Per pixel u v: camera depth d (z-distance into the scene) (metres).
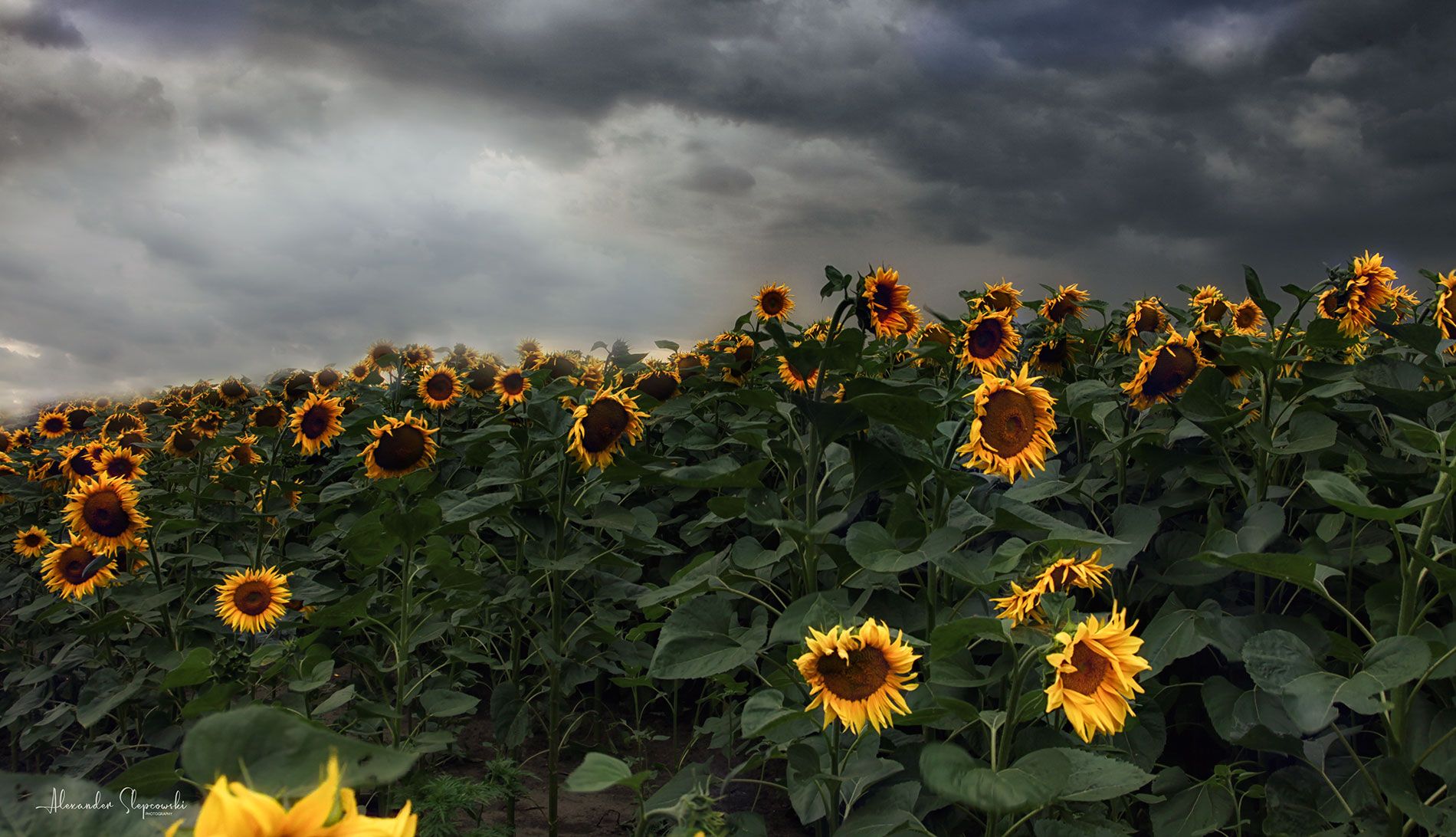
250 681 4.01
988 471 3.38
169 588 4.63
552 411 4.41
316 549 5.55
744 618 4.95
